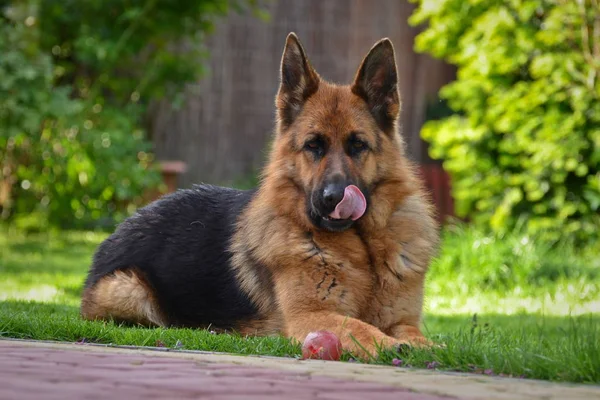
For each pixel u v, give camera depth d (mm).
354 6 20734
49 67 14875
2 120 14758
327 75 20703
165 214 7578
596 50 14094
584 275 12320
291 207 6512
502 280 12352
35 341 5570
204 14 18297
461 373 4668
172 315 7188
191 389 3732
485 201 15336
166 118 20297
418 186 6816
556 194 14828
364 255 6363
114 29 17406
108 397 3469
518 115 14633
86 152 16453
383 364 5160
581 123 14352
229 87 20547
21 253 15055
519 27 14672
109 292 7266
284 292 6367
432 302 10977
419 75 20625
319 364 4809
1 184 17984
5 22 15547
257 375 4234
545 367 4566
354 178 6301
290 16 20641
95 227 19719
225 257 7090
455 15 15234
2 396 3400
